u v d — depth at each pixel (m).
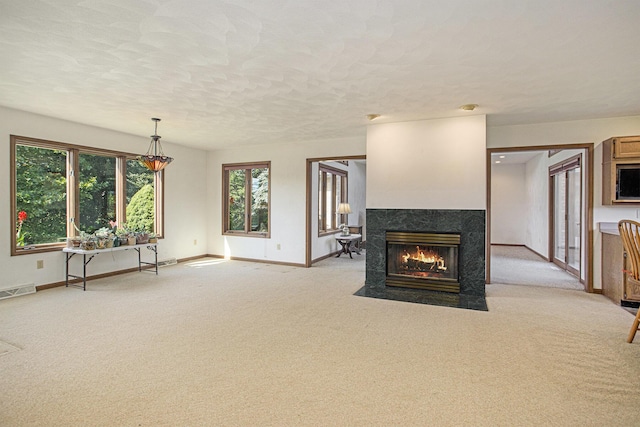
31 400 2.21
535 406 2.16
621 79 3.38
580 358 2.82
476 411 2.11
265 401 2.21
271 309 4.11
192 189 7.48
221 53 2.83
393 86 3.61
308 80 3.44
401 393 2.31
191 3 2.10
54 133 4.98
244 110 4.53
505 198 10.50
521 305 4.28
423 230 4.96
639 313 3.08
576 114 4.66
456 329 3.46
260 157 7.27
